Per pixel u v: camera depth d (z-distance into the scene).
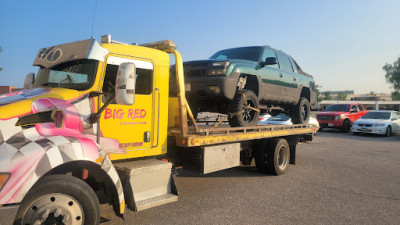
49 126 3.27
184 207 4.97
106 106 3.53
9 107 3.09
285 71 8.43
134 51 4.22
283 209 4.97
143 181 3.92
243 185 6.45
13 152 2.84
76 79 3.79
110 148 3.93
